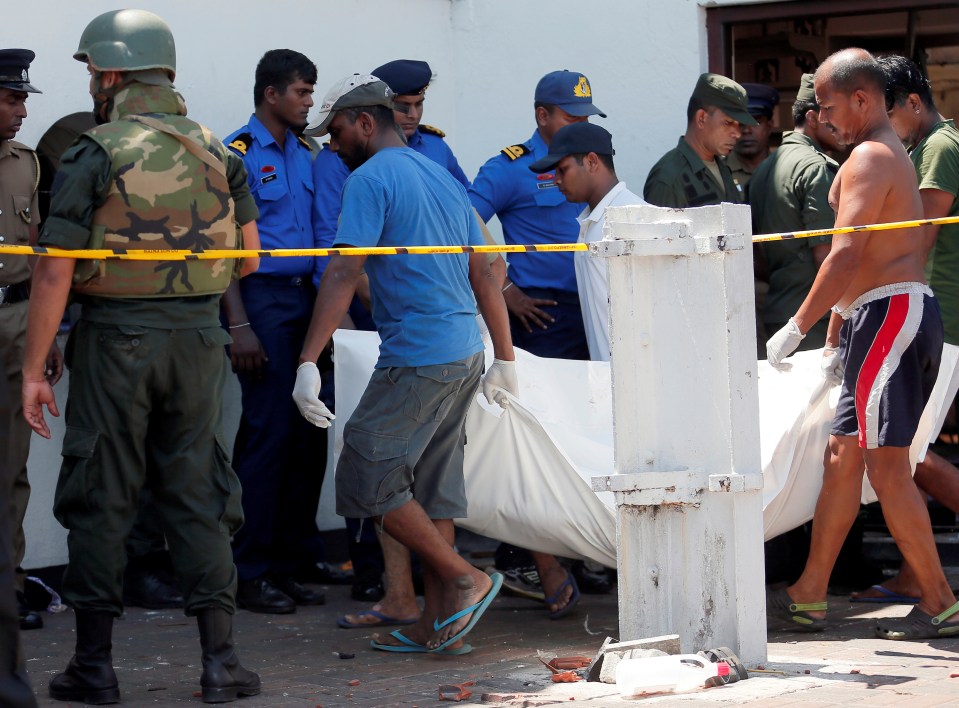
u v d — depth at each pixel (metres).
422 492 17.14
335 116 17.17
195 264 14.43
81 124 21.02
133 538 20.92
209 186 14.54
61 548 21.70
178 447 14.66
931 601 17.56
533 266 22.53
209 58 23.83
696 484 14.88
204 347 14.59
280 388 20.77
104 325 14.23
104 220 13.98
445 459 17.08
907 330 17.03
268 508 20.55
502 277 19.03
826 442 18.53
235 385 23.80
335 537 25.47
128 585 20.92
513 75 28.55
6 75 18.39
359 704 14.38
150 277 14.19
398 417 16.34
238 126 24.39
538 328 22.52
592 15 27.72
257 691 14.93
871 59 17.69
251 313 20.88
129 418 14.27
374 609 19.25
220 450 14.88
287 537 21.27
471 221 17.66
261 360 20.53
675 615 15.07
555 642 17.88
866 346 17.23
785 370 17.19
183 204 14.30
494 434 17.83
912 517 17.41
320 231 21.31
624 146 27.58
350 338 18.50
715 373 14.88
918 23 29.59
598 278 20.39
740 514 15.04
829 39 30.36
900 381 17.08
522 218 22.66
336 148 17.50
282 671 16.20
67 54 21.64
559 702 14.07
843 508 17.94
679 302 14.89
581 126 20.50
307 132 17.45
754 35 29.14
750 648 15.22
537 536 18.09
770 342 17.27
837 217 17.44
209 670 14.59
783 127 29.75
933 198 21.12
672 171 22.55
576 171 20.44
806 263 22.28
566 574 19.61
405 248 15.70
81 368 14.38
